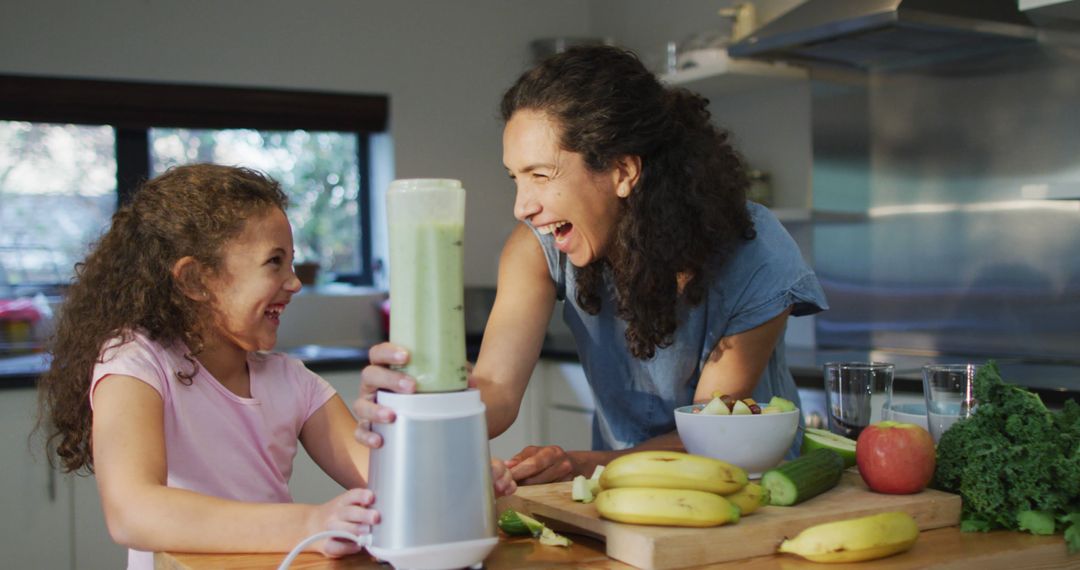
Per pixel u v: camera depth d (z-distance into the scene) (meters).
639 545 1.01
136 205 1.43
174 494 1.17
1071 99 2.68
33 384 2.72
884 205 3.15
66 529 2.75
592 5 4.22
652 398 1.67
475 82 3.97
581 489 1.18
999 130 2.85
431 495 0.97
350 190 3.98
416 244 0.99
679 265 1.43
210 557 1.10
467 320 3.64
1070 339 2.71
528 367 1.53
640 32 3.98
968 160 2.93
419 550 0.97
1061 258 2.72
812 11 2.82
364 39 3.77
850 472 1.32
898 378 2.36
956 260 2.97
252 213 1.42
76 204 3.51
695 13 3.70
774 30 2.88
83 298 1.41
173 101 3.47
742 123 3.59
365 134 3.97
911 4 2.51
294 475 2.96
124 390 1.30
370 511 1.00
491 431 1.47
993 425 1.18
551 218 1.36
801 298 1.52
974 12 2.60
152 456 1.25
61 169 3.48
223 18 3.54
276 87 3.63
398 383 0.98
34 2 3.28
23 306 3.26
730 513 1.04
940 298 3.02
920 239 3.06
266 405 1.51
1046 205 2.75
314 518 1.08
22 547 2.71
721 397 1.30
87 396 1.39
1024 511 1.14
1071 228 2.70
